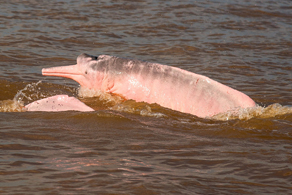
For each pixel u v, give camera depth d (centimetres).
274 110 2606
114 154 1912
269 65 4438
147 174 1711
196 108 2648
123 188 1576
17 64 4088
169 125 2400
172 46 5075
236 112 2566
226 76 4022
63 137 2106
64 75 3033
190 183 1652
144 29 5778
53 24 5688
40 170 1700
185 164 1842
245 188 1636
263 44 5344
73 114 2464
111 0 7262
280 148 2084
